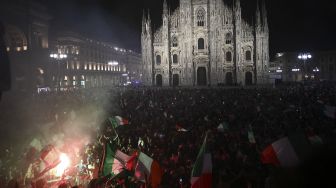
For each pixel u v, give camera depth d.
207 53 115.94
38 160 20.27
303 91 65.62
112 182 15.56
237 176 13.30
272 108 42.44
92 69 140.62
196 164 13.94
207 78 116.19
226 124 27.58
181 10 116.94
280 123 30.27
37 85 99.88
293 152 12.37
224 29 115.62
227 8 115.44
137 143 25.47
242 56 114.38
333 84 98.88
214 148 21.64
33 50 98.12
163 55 119.19
